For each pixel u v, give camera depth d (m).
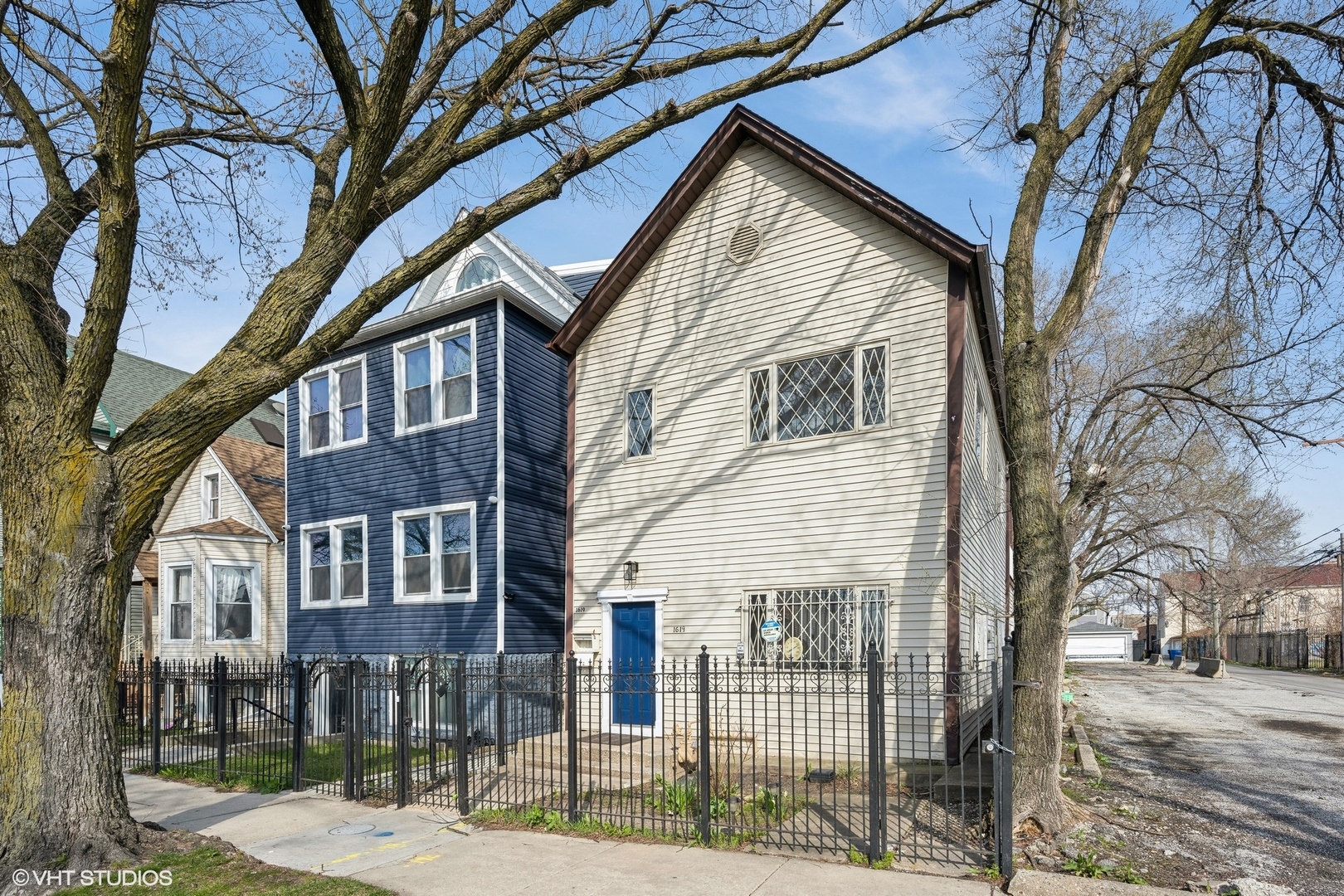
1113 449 20.52
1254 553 29.95
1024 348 8.28
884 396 11.38
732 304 12.91
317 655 17.31
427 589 15.79
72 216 8.88
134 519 7.50
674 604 12.72
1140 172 9.60
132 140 7.39
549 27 8.24
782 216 12.57
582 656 13.51
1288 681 31.08
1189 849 7.19
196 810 9.51
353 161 7.95
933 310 11.12
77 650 7.24
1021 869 6.42
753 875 6.64
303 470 18.23
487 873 6.89
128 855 7.25
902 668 10.67
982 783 9.38
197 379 7.82
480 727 11.87
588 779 10.44
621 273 13.74
